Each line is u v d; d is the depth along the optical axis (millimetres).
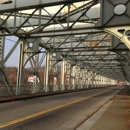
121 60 26172
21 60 21812
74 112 11078
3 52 18531
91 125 7715
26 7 13930
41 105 13531
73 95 25062
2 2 11164
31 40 23188
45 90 27094
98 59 34594
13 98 16141
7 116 9117
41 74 47719
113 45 19031
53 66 30016
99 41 24562
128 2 11445
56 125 7641
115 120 8688
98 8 15680
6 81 18875
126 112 11180
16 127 7102
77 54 34156
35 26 20234
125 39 11234
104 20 11797
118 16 11531
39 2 13414
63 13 16141
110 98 21750
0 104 13359
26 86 21719
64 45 27859
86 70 57438
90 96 24312
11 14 15984
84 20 15938
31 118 8859
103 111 11625
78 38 25234
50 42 27141
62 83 34906
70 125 7707
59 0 12734
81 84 49812
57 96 22312
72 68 42750
